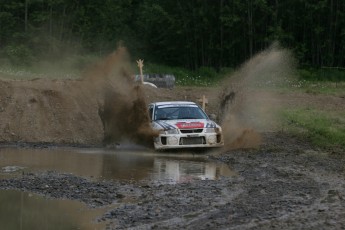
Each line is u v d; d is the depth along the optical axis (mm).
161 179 14875
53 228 10391
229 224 10219
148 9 83812
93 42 79750
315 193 12742
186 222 10477
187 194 12867
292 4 78375
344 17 76062
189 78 64312
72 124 25188
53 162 17812
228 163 17359
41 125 24719
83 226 10484
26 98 26656
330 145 20922
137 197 12734
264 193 12844
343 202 11859
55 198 12805
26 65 70438
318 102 37250
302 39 79312
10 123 24484
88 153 19953
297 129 25516
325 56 76438
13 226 10539
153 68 71875
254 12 78125
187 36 81000
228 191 13148
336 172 15500
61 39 78000
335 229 9766
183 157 18859
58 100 26859
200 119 20750
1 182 14336
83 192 13312
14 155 19375
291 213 10961
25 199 12703
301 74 68125
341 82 62000
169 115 21172
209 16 80125
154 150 19984
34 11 77562
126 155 19391
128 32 86312
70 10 79812
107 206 12047
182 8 81688
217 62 80438
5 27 76188
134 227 10227
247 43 79250
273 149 19906
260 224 10172
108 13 82375
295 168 16172
